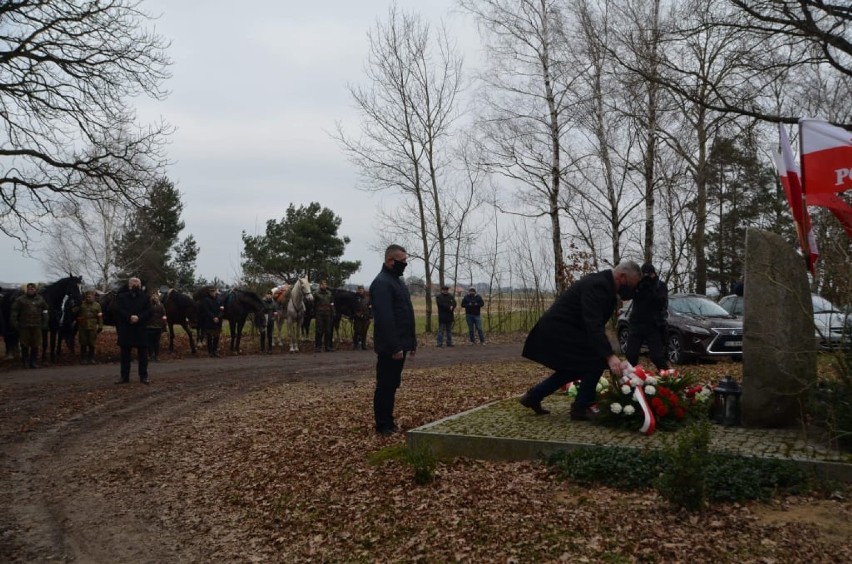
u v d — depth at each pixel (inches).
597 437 285.7
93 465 343.9
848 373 265.1
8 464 347.3
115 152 844.6
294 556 222.1
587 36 860.6
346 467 294.7
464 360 807.7
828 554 181.6
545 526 212.4
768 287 293.7
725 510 211.5
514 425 315.9
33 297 732.0
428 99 1249.4
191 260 2395.4
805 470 234.7
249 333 1202.0
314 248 1926.7
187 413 467.8
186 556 230.7
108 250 1625.2
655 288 454.6
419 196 1283.2
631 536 199.3
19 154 791.1
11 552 236.4
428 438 295.9
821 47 498.3
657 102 824.3
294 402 492.7
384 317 337.1
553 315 319.6
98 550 237.9
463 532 215.8
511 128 1037.8
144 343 601.9
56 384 604.1
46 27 734.5
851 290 267.7
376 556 211.8
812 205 297.3
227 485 297.1
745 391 298.0
